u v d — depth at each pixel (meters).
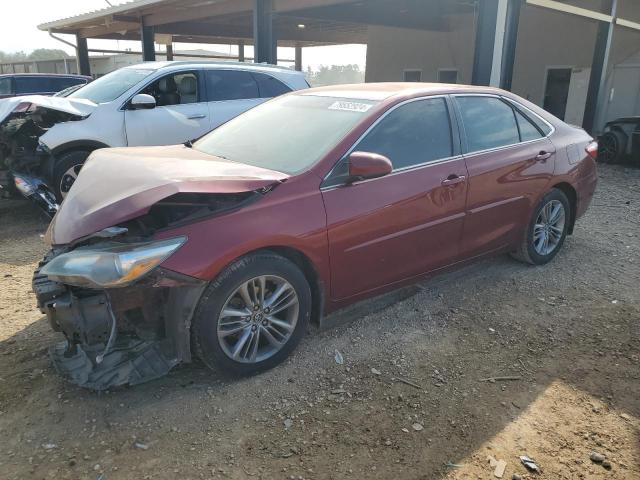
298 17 14.06
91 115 6.81
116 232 2.80
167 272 2.78
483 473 2.52
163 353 3.02
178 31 17.91
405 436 2.77
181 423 2.84
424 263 3.94
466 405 3.02
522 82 16.92
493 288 4.58
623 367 3.40
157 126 7.21
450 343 3.69
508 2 8.44
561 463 2.59
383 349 3.59
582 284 4.68
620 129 11.23
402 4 16.03
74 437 2.72
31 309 4.14
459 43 18.31
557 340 3.74
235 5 12.66
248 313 3.12
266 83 8.27
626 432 2.80
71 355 3.04
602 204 7.70
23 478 2.45
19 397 3.01
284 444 2.70
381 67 21.52
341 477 2.49
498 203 4.34
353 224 3.42
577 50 15.36
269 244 3.08
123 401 3.00
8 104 6.88
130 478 2.46
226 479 2.47
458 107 4.19
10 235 6.25
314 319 3.53
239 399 3.04
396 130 3.74
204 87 7.72
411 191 3.70
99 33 18.75
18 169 6.63
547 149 4.76
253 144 3.88
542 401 3.06
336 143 3.47
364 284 3.64
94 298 2.80
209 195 3.13
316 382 3.21
